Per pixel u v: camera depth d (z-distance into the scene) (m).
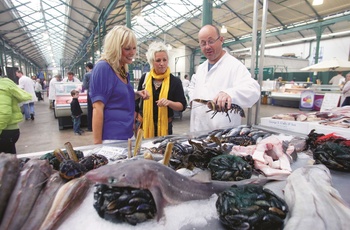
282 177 0.98
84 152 1.26
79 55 21.22
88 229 0.64
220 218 0.65
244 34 14.91
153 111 2.37
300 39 15.38
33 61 34.16
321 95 6.96
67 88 6.39
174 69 20.66
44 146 4.64
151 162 0.74
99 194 0.69
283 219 0.62
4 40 14.04
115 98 1.56
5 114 2.29
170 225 0.66
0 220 0.63
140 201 0.66
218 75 2.12
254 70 2.29
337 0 9.45
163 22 14.57
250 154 1.19
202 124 2.24
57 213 0.65
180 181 0.77
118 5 8.44
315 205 0.65
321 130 1.79
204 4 2.88
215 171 0.95
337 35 13.52
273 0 10.10
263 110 9.73
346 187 0.94
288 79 13.70
